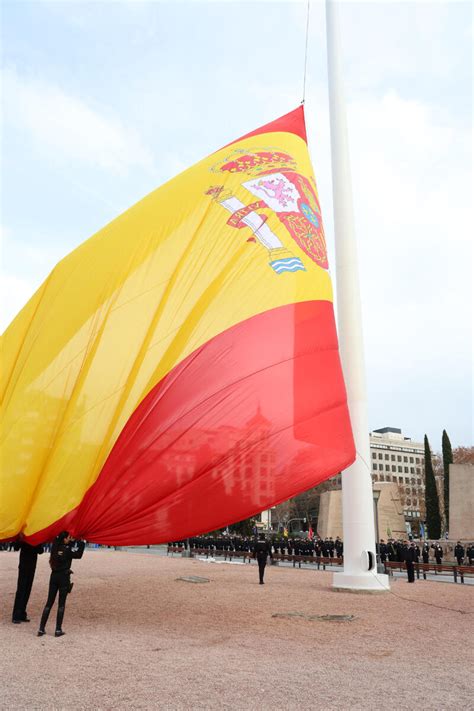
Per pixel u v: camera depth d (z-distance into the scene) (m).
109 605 14.71
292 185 16.81
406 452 160.50
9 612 12.91
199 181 16.03
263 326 13.43
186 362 12.52
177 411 11.96
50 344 13.25
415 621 13.31
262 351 13.05
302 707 6.39
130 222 15.12
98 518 11.66
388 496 48.22
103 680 7.36
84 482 11.74
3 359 13.93
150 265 13.91
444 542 38.75
